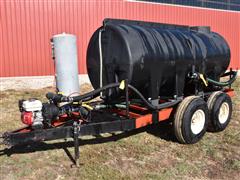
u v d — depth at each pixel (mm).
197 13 15672
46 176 4328
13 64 11305
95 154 5070
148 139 5809
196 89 6332
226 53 6988
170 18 14625
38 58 11656
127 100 4965
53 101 4812
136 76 5074
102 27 5367
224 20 16938
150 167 4668
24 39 11367
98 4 12484
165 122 6703
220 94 6305
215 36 7035
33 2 11352
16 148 5289
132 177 4316
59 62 7824
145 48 5148
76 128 4496
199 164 4820
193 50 6070
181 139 5512
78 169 4516
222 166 4766
